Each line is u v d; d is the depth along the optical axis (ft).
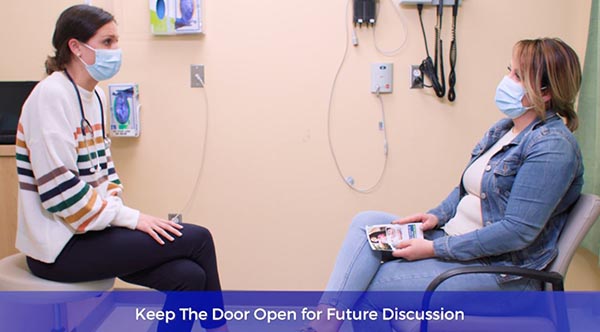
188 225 4.69
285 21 6.61
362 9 6.40
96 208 4.16
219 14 6.63
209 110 6.80
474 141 6.71
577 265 6.77
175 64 6.72
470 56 6.56
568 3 6.41
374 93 6.67
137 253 4.29
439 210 5.15
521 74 4.14
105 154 4.91
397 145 6.77
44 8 6.66
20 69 6.79
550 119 4.15
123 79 6.75
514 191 4.05
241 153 6.88
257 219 7.00
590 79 6.05
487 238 4.07
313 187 6.89
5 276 4.09
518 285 4.13
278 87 6.72
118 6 6.64
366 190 6.87
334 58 6.63
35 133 4.04
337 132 6.77
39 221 4.13
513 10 6.46
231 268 7.13
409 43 6.56
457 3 6.39
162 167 6.94
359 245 4.62
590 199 4.07
